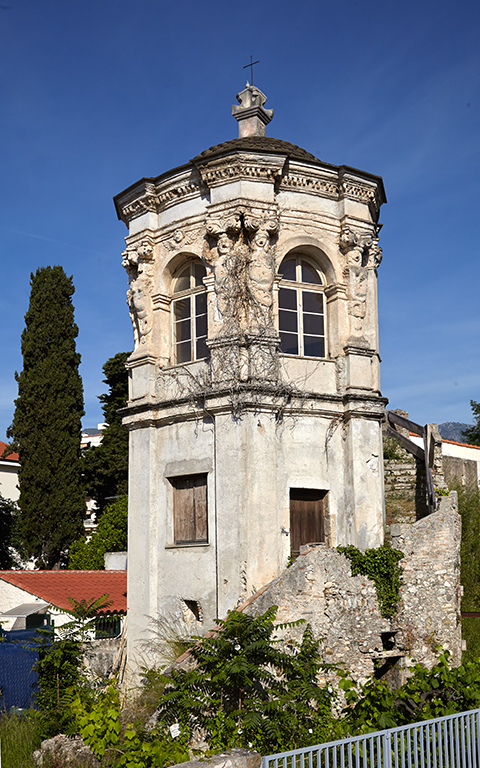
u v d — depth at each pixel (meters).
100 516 38.44
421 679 11.11
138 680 17.64
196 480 18.14
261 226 17.78
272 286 17.86
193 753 11.91
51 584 24.88
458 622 17.80
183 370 18.47
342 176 18.89
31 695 16.41
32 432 39.00
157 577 18.27
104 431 42.47
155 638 17.59
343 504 18.08
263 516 16.61
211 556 17.14
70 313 40.84
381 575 16.17
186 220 18.92
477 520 27.59
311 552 15.05
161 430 18.83
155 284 19.48
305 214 18.64
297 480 17.47
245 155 17.73
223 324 17.58
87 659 18.52
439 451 20.78
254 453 16.77
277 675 13.96
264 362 17.22
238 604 16.17
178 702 13.02
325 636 14.77
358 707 10.95
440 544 17.20
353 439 18.12
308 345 18.78
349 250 18.98
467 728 9.98
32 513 38.25
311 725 12.42
